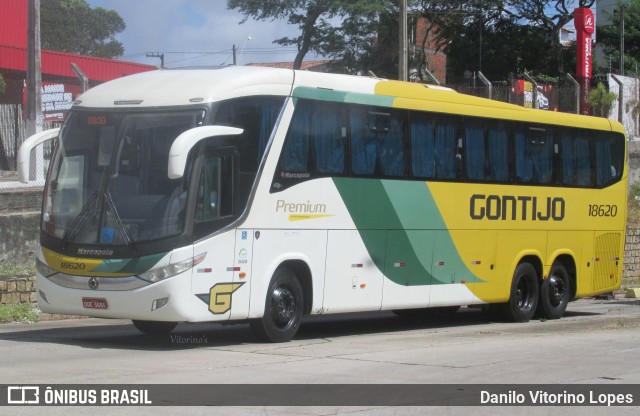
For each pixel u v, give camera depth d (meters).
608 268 20.62
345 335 15.50
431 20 53.56
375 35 51.06
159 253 12.06
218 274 12.51
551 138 19.05
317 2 49.53
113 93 13.09
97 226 12.42
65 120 13.26
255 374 10.40
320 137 14.13
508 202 17.89
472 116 17.14
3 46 35.88
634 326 17.39
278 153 13.40
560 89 35.97
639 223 32.94
